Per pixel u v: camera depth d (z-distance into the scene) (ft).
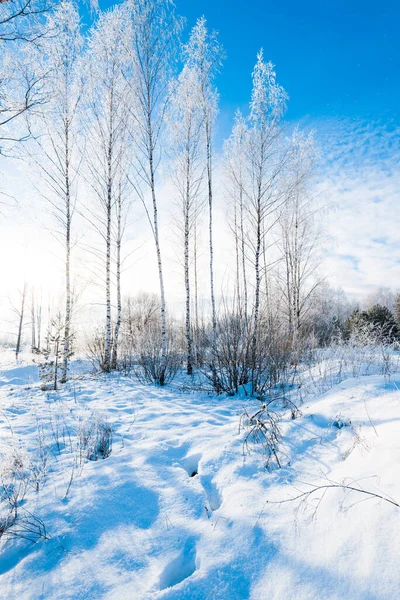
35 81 14.15
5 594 6.33
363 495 7.15
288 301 47.39
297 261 48.85
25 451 11.60
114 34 33.76
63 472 10.64
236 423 15.78
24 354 68.95
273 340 25.03
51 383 28.71
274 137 33.40
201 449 12.47
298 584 5.87
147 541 7.63
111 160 36.94
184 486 9.85
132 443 13.58
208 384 27.20
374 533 6.15
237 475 10.15
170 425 16.08
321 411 13.79
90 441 13.28
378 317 68.59
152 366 29.27
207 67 36.94
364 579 5.47
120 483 9.75
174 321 57.62
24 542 7.64
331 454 10.46
